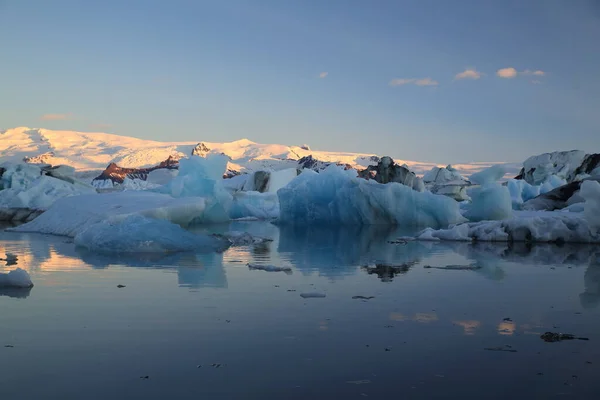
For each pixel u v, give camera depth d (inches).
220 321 233.0
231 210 1293.1
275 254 502.6
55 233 708.7
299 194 1120.8
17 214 1079.6
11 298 279.1
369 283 336.5
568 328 228.1
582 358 186.9
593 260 470.3
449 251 548.7
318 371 171.9
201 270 384.2
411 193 1034.7
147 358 182.9
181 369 172.4
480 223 730.2
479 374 170.6
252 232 837.2
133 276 353.7
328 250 550.6
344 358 185.2
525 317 247.0
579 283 343.0
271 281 339.3
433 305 271.3
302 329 221.6
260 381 162.9
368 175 2203.5
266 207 1461.6
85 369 171.6
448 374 170.4
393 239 708.7
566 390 157.9
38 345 196.2
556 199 1269.7
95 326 222.5
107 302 270.1
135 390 155.0
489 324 233.8
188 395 151.9
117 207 724.7
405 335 214.7
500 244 636.1
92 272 370.0
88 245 536.4
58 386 157.5
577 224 659.4
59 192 1159.6
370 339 208.2
